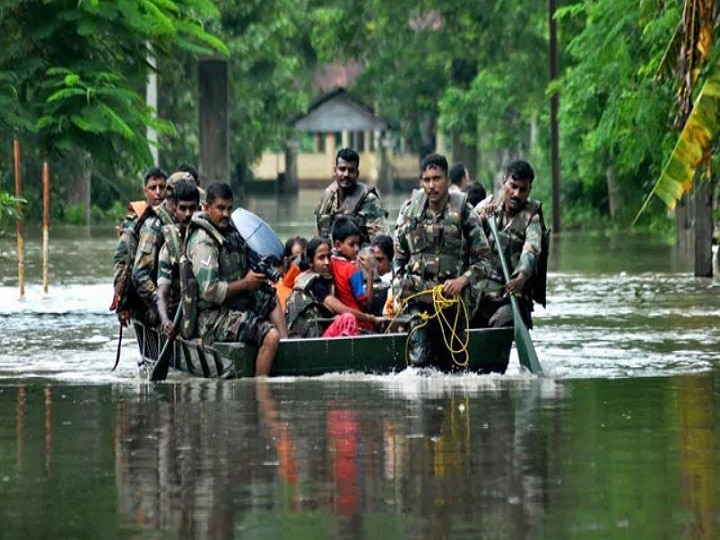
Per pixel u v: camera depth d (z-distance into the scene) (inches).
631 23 2470.5
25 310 2182.6
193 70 5152.6
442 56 6314.0
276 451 1088.8
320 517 907.4
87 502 948.6
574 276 2687.0
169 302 1528.1
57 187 4687.5
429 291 1492.4
